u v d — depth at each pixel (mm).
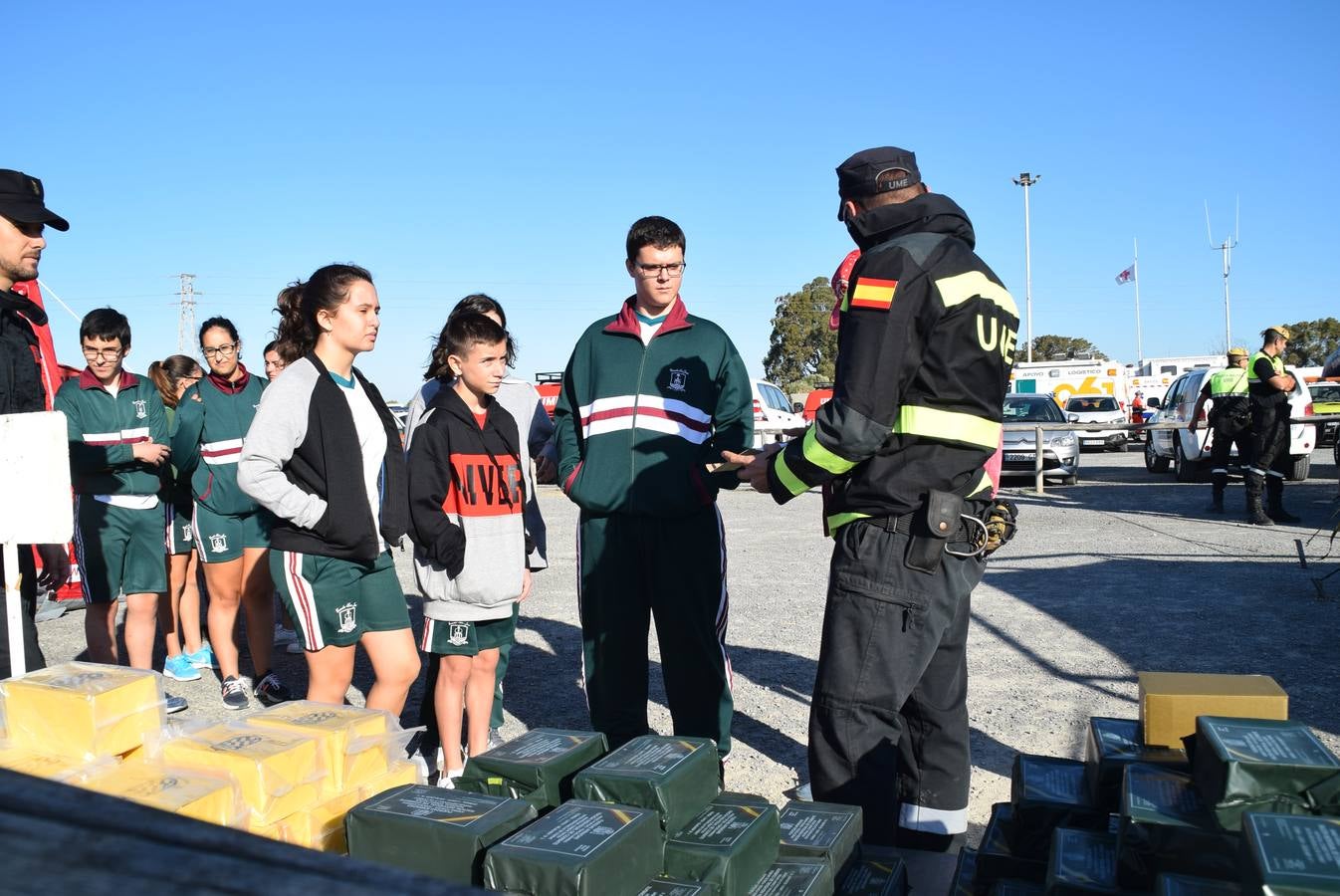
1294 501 12812
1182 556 8602
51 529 2812
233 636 5113
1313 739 1891
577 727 4602
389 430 3434
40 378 3287
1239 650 5516
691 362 3664
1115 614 6477
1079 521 11172
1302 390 14836
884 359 2459
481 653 3809
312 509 3148
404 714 4953
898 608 2555
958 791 2943
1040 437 14625
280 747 2186
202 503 4984
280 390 3160
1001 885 2131
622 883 1828
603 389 3725
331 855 456
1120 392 30391
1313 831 1582
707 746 2238
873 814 2592
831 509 2691
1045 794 2303
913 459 2551
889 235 2662
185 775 2105
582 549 3797
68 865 417
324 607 3244
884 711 2578
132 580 4883
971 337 2512
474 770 2242
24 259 3203
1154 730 2312
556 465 4168
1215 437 11633
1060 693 4891
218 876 417
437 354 3914
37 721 2289
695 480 3600
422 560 3652
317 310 3277
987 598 7129
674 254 3629
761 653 5820
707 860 1938
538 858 1758
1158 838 1836
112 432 4859
